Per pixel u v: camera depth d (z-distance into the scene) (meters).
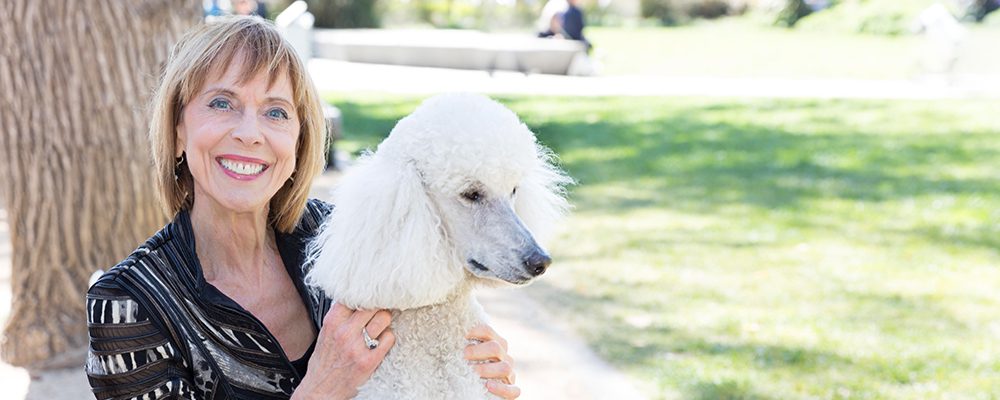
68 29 4.10
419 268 2.01
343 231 2.06
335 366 2.03
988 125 12.14
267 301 2.18
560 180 2.47
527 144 2.13
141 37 4.15
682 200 8.31
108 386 1.93
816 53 21.97
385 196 2.04
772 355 4.67
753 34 27.02
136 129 4.23
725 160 10.10
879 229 7.27
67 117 4.18
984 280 5.97
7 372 4.31
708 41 25.03
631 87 16.31
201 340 1.97
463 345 2.17
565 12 18.53
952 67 17.30
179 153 2.16
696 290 5.75
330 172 8.48
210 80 2.05
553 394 4.16
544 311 5.30
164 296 1.96
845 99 14.83
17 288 4.40
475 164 2.03
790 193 8.56
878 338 4.93
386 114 12.36
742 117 13.05
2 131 4.25
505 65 17.94
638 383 4.32
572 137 11.38
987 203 8.05
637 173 9.48
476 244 2.06
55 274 4.37
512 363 2.26
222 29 2.09
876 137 11.45
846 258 6.48
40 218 4.30
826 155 10.34
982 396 4.18
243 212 2.11
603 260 6.39
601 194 8.55
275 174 2.10
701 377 4.37
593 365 4.52
